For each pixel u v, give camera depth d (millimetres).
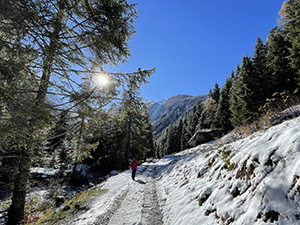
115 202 6254
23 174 5492
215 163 5195
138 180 10234
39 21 3205
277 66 18312
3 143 3674
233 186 3373
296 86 16547
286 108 7770
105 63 6402
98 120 6473
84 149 8930
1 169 6109
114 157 23500
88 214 5457
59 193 10891
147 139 26172
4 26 2811
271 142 3303
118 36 5289
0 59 2723
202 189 4418
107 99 5965
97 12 4859
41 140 5258
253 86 16828
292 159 2461
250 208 2496
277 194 2238
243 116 17203
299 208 1900
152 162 22578
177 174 8039
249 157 3463
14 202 5336
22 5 2922
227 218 2799
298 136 2727
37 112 3051
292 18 15203
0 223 5461
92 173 23531
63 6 4191
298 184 2066
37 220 5684
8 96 2619
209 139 23234
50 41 3945
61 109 4414
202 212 3629
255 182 2828
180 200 5000
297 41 14039
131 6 5172
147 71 6336
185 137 46406
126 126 20422
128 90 6656
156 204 5695
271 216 2076
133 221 4414
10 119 2852
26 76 3295
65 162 21328
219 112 28688
